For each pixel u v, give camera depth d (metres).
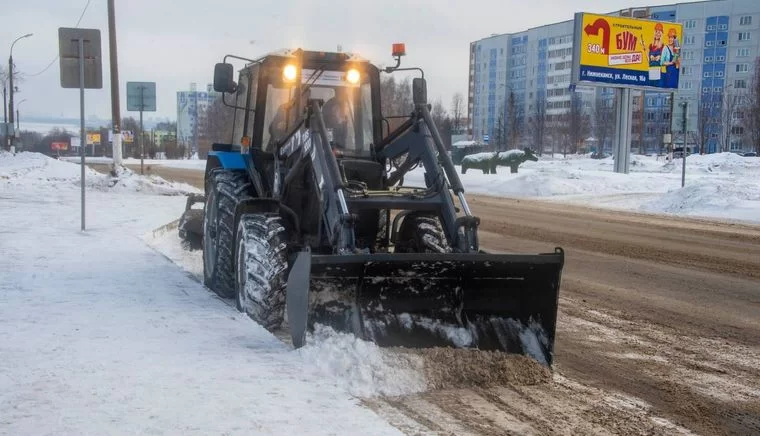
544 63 95.19
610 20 32.88
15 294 6.95
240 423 3.89
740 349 6.14
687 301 8.02
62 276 7.87
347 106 7.37
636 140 86.88
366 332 5.23
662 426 4.37
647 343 6.27
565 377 5.25
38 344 5.30
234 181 7.47
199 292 7.23
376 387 4.68
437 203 6.14
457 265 5.30
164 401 4.20
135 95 22.33
